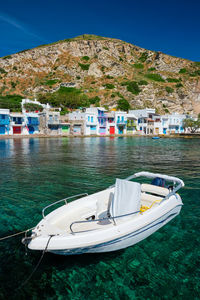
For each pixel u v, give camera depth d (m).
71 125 65.25
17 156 24.16
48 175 15.08
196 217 8.48
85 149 31.69
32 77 135.50
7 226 7.62
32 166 18.33
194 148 34.41
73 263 5.78
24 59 146.00
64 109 80.19
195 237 7.04
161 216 6.96
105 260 5.90
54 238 5.31
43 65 146.88
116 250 6.25
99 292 4.85
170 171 16.66
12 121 57.66
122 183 6.72
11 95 106.00
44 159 22.06
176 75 143.88
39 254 6.13
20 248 6.39
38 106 69.31
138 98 111.44
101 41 166.25
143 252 6.24
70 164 19.38
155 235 7.12
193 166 18.72
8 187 12.16
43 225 5.91
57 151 28.94
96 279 5.23
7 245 6.52
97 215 6.85
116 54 165.12
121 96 111.06
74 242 5.29
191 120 81.50
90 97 109.81
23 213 8.70
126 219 6.42
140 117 78.31
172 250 6.35
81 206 7.29
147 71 156.12
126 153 27.42
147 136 71.25
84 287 4.98
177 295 4.80
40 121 63.84
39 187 12.18
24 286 4.99
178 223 7.97
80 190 11.69
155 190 8.72
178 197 8.31
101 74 140.38
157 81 137.25
